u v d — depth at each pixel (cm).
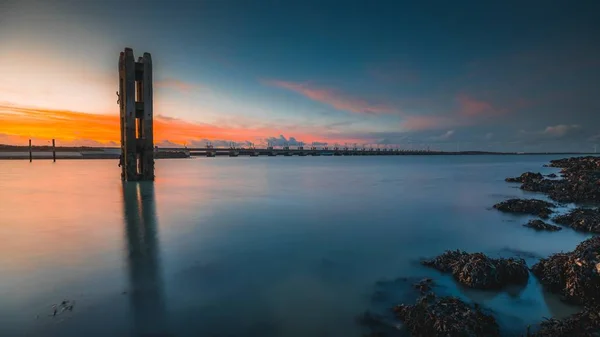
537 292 645
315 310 577
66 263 785
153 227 1151
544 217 1345
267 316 555
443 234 1088
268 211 1466
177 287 659
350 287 671
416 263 811
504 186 2555
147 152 2552
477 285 660
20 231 1082
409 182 2886
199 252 878
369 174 3928
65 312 554
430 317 518
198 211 1455
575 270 628
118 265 774
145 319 538
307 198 1880
